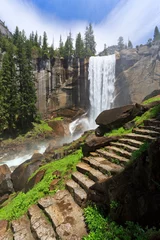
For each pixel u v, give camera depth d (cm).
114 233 332
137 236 294
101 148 758
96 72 3675
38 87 3759
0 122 2870
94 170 598
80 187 559
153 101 1087
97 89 3653
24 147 2659
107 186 415
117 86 3397
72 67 3962
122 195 354
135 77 3284
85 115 3803
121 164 572
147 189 332
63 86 3931
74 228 409
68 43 4175
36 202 570
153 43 3453
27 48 3662
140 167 355
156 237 268
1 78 2998
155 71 3222
